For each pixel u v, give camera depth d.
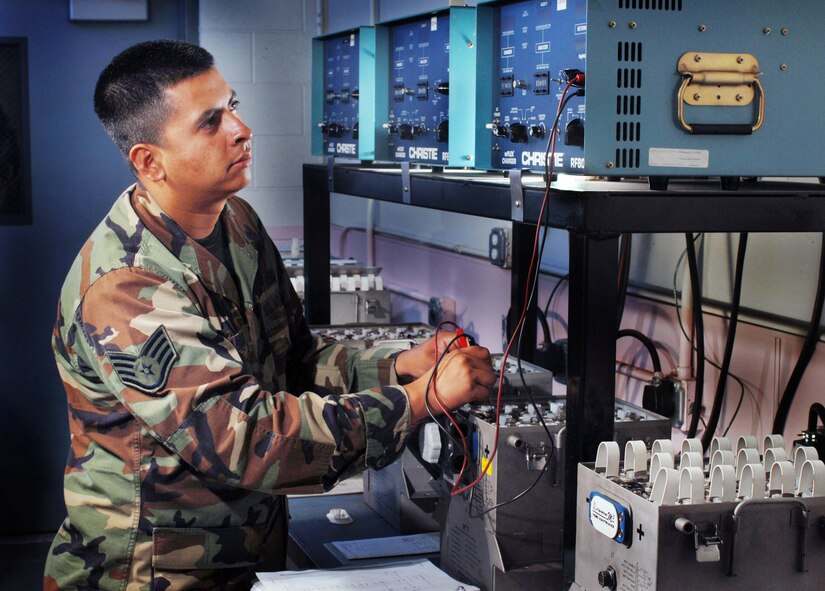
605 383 1.30
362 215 4.12
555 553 1.52
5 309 3.76
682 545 1.13
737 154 1.35
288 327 1.77
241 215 1.68
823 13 1.37
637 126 1.31
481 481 1.52
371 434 1.38
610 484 1.22
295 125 4.29
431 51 1.89
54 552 1.58
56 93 3.71
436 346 1.58
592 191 1.26
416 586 1.47
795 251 1.81
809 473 1.21
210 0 4.05
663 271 2.18
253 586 1.49
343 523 2.07
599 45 1.28
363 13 3.78
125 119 1.45
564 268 2.59
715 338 2.03
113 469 1.48
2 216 3.72
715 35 1.32
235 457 1.33
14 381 3.80
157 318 1.37
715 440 1.32
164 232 1.48
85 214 3.79
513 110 1.55
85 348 1.42
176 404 1.34
